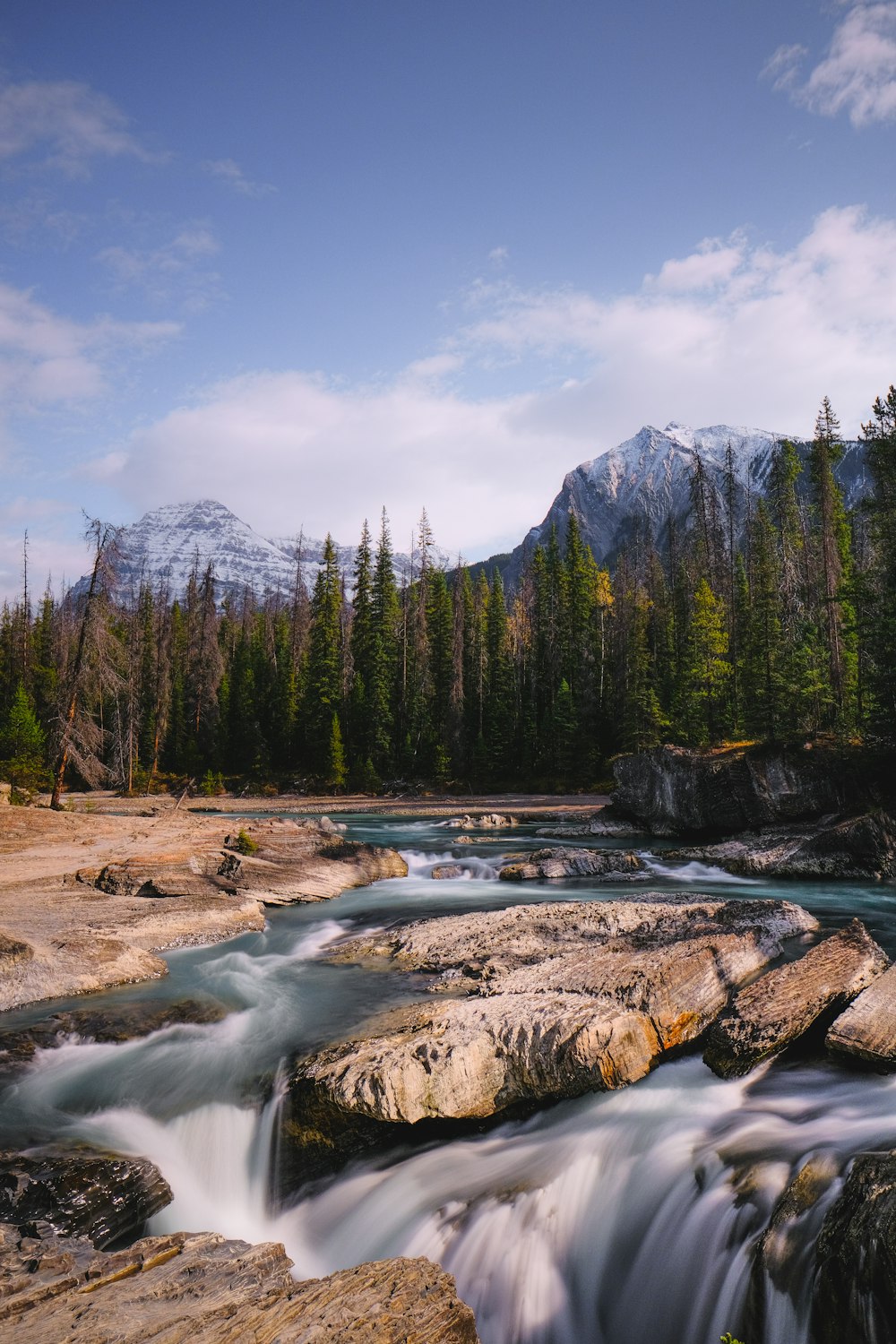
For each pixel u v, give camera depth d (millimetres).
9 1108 9453
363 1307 5398
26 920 15617
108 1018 11992
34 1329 5055
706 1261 6926
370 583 79750
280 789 70938
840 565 49781
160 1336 4965
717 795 35375
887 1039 9477
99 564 33500
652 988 10852
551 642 80250
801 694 41594
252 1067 10406
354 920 18844
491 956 14344
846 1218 6125
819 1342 5805
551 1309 7227
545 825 44938
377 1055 9344
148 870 19000
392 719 73750
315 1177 8867
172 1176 8508
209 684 80188
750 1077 9680
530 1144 8953
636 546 118500
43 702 69375
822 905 21141
